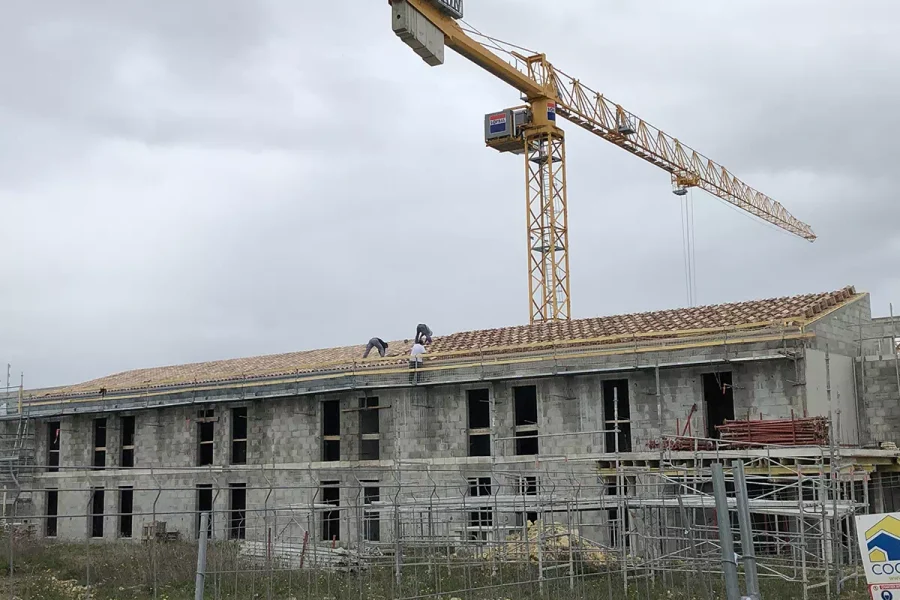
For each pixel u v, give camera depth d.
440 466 31.72
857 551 24.72
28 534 32.41
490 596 21.91
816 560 23.56
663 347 28.19
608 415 29.91
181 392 38.31
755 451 23.53
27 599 20.92
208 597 22.52
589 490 28.69
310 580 24.22
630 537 25.86
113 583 23.86
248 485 36.16
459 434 31.91
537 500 23.92
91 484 41.03
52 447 44.03
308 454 35.03
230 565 26.06
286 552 28.19
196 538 36.84
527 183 59.44
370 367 34.06
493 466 29.61
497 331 36.16
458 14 46.19
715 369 27.70
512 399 31.23
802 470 23.27
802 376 26.42
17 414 43.31
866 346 31.30
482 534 30.39
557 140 60.19
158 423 39.41
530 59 58.53
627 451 30.36
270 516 33.31
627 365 28.81
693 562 22.16
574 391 30.00
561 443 29.94
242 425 38.59
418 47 41.44
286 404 35.94
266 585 23.31
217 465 37.25
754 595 8.15
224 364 44.59
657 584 22.80
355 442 34.03
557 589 21.52
